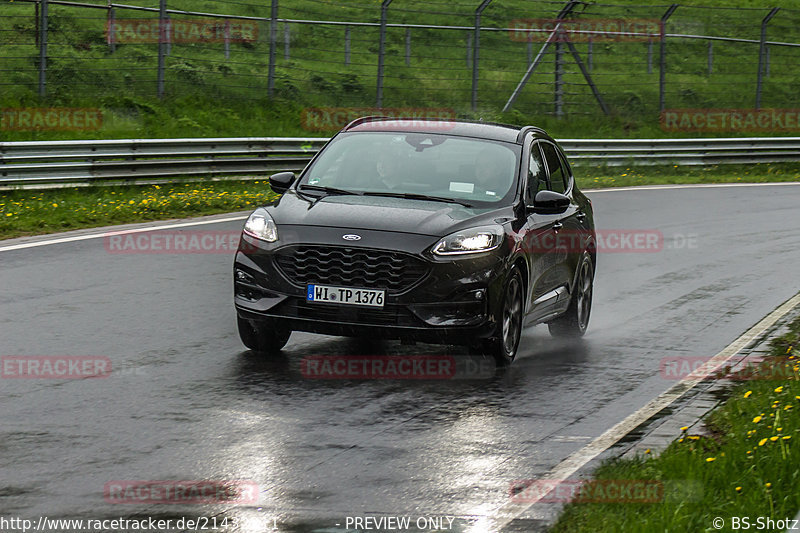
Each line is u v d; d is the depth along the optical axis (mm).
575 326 29266
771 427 18750
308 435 19000
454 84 99812
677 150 82938
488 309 23719
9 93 75812
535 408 21500
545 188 28203
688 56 119938
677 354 27344
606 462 17547
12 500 15164
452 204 25281
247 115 83688
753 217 57500
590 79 97375
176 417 19844
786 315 32656
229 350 25594
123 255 39031
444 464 17547
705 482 15883
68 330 27062
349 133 28281
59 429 18844
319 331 23625
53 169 51812
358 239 23328
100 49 88375
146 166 56125
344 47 99375
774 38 127000
